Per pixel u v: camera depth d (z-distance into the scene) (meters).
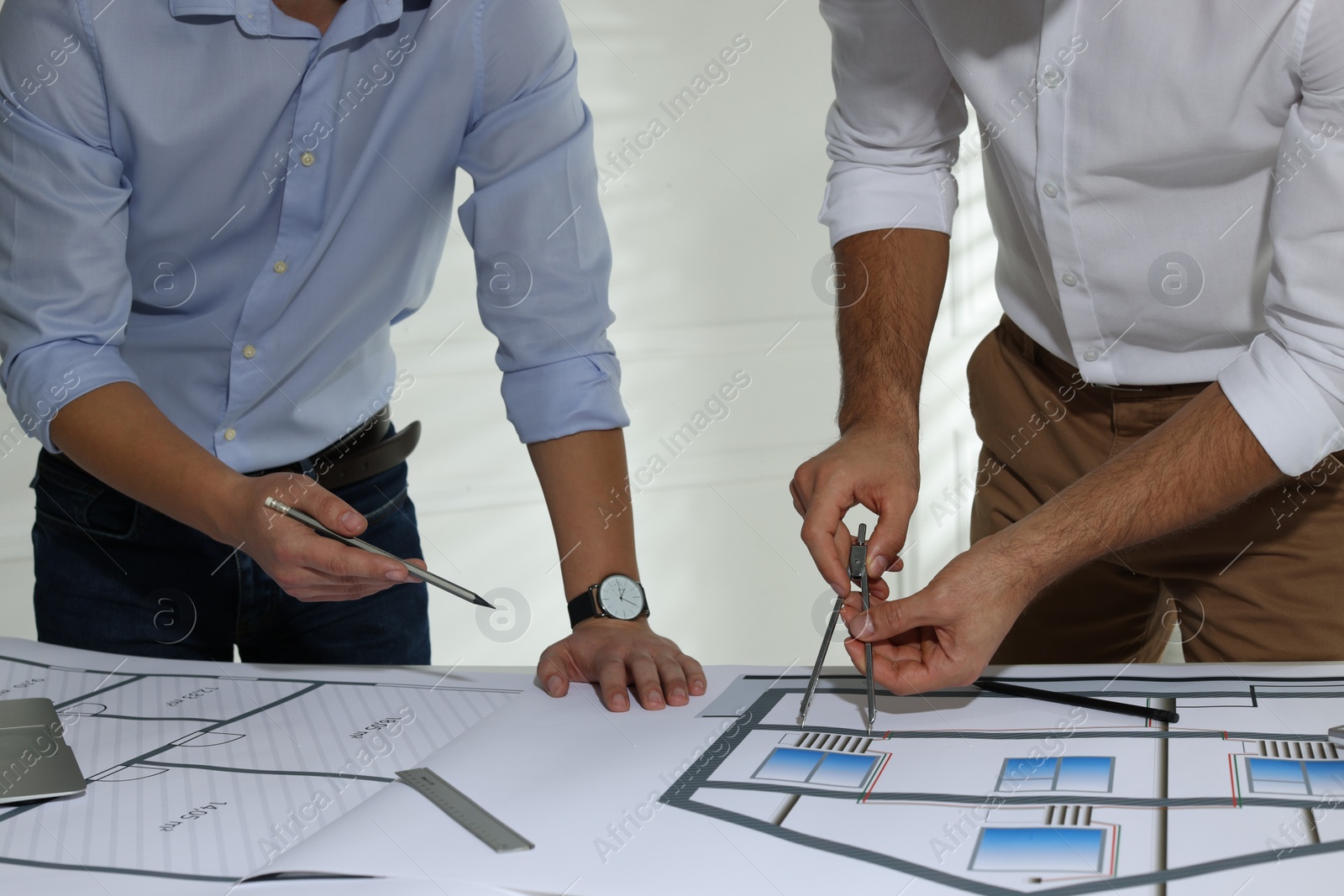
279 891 0.50
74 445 0.85
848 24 1.01
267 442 1.04
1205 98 0.78
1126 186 0.87
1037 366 1.10
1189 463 0.70
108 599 1.01
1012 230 1.04
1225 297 0.89
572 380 0.99
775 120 2.59
